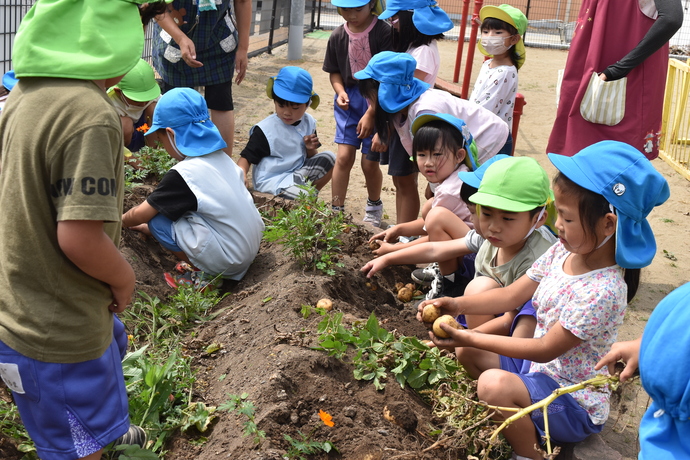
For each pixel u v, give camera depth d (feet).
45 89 6.23
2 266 6.51
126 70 6.40
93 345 6.77
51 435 6.85
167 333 11.23
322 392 8.96
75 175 6.01
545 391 8.82
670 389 5.11
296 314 10.80
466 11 37.17
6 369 6.59
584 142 15.64
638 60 14.38
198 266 12.95
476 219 11.14
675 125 26.45
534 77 45.24
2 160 6.49
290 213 13.17
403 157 16.01
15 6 20.06
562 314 8.54
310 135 17.70
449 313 9.89
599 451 9.25
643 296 15.38
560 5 68.90
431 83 17.72
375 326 10.15
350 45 17.85
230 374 9.79
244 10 18.47
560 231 8.49
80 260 6.24
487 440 8.36
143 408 8.69
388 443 8.39
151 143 17.70
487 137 14.82
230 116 18.60
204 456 8.12
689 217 20.81
